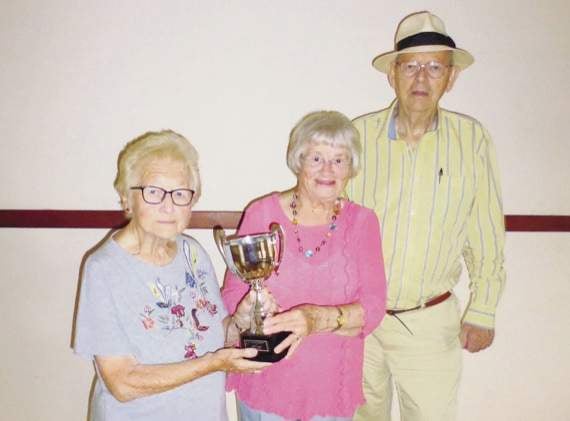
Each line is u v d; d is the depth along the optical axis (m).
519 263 2.31
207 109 2.08
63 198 2.09
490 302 1.81
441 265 1.74
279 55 2.07
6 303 2.12
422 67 1.60
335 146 1.33
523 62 2.17
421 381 1.78
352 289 1.40
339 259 1.39
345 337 1.38
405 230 1.71
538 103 2.20
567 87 2.20
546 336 2.37
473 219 1.78
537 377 2.38
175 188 1.15
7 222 2.06
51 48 2.01
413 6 2.08
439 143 1.69
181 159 1.18
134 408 1.14
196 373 1.12
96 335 1.10
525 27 2.14
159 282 1.18
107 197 2.10
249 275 1.29
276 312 1.32
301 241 1.40
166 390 1.11
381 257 1.46
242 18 2.04
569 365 2.39
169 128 2.08
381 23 2.08
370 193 1.74
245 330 1.30
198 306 1.24
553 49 2.17
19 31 2.00
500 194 1.78
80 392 2.18
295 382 1.35
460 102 2.18
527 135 2.22
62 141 2.06
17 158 2.06
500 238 1.78
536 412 2.38
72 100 2.04
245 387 1.41
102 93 2.05
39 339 2.14
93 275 1.12
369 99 2.11
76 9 2.00
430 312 1.76
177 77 2.06
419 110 1.63
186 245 1.32
